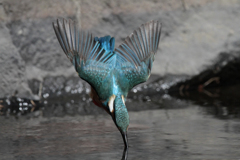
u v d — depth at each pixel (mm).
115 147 6898
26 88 12539
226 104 11500
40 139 7566
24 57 13094
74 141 7355
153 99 13086
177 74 14312
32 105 12219
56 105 12289
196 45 14453
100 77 7156
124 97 7297
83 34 7008
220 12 14594
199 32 14477
